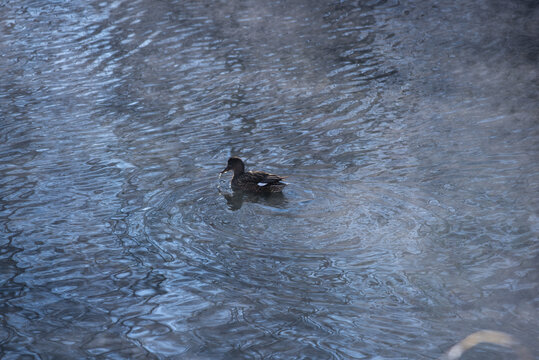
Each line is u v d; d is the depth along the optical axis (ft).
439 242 34.01
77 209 39.93
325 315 28.63
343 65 69.92
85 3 98.53
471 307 28.48
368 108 57.21
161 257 34.06
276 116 56.18
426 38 79.05
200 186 42.78
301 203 39.40
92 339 27.58
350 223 36.45
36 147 50.47
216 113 57.31
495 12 89.97
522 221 35.73
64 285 31.78
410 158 45.85
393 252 33.32
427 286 30.30
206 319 28.71
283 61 71.72
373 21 87.40
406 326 27.53
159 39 80.69
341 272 31.86
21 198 41.68
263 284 31.22
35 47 78.28
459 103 57.31
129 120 56.03
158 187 42.91
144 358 26.18
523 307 28.22
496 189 39.99
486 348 25.67
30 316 29.30
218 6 96.27
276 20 88.89
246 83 64.90
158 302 30.14
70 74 68.90
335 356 25.84
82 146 50.55
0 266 33.60
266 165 45.98
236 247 34.60
